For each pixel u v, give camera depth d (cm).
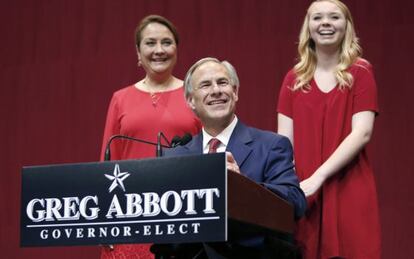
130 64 624
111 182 252
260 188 259
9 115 657
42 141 645
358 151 360
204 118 318
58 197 257
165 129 397
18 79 657
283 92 388
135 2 625
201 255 282
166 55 411
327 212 358
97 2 639
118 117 409
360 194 362
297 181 309
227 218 238
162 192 245
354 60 377
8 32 663
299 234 363
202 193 240
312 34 380
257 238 280
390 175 527
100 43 635
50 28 652
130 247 370
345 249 358
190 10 603
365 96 370
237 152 315
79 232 253
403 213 521
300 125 376
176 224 242
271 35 575
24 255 636
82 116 635
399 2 539
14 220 645
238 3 588
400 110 530
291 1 572
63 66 645
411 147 525
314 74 382
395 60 535
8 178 651
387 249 524
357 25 547
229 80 315
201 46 596
